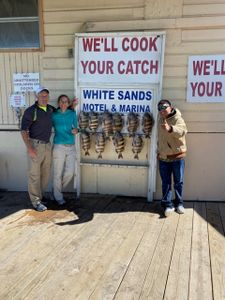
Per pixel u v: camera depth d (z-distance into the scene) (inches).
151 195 196.4
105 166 200.5
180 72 187.8
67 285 116.3
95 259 133.0
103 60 191.9
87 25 192.7
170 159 172.7
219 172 193.6
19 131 210.8
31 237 152.1
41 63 201.9
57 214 179.0
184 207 187.9
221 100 186.5
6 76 206.8
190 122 191.2
